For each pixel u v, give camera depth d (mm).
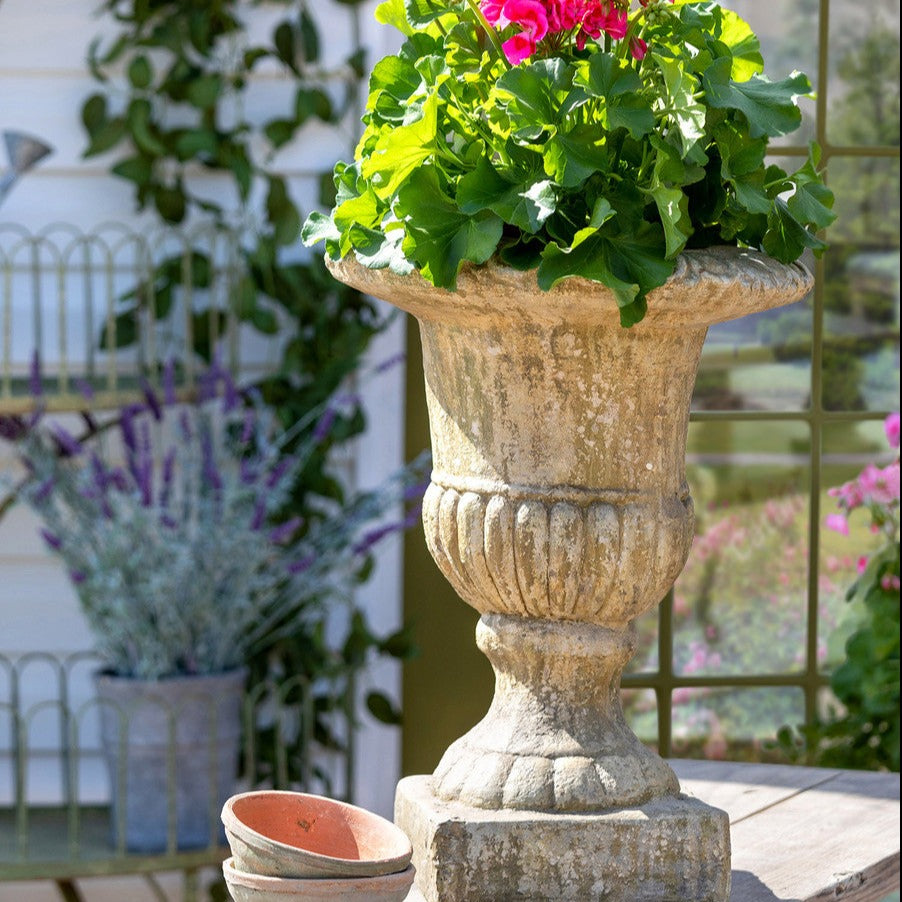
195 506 3240
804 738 3279
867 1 3203
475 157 1423
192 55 3420
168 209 3426
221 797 3148
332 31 3412
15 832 3227
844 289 3268
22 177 3426
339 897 1380
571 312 1430
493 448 1534
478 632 1646
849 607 3295
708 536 3281
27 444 3096
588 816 1558
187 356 3234
